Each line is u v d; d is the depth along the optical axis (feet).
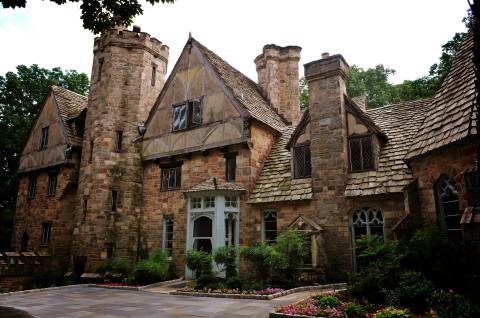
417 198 35.22
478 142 20.98
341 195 44.29
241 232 50.70
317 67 49.83
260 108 61.93
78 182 64.64
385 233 40.47
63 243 67.26
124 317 27.02
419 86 82.89
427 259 27.89
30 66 99.40
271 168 54.08
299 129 51.60
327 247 43.80
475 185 25.95
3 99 94.99
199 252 44.57
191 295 38.27
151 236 59.36
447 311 22.06
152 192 61.31
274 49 74.69
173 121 61.26
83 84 110.01
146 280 48.26
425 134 35.96
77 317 27.27
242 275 47.37
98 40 70.18
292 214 47.60
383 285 27.35
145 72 68.23
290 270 40.27
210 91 58.13
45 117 79.97
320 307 25.57
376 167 44.24
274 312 25.08
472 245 24.41
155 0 25.05
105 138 62.28
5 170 93.50
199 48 61.52
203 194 51.60
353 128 47.21
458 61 38.42
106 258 57.31
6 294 40.32
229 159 55.06
